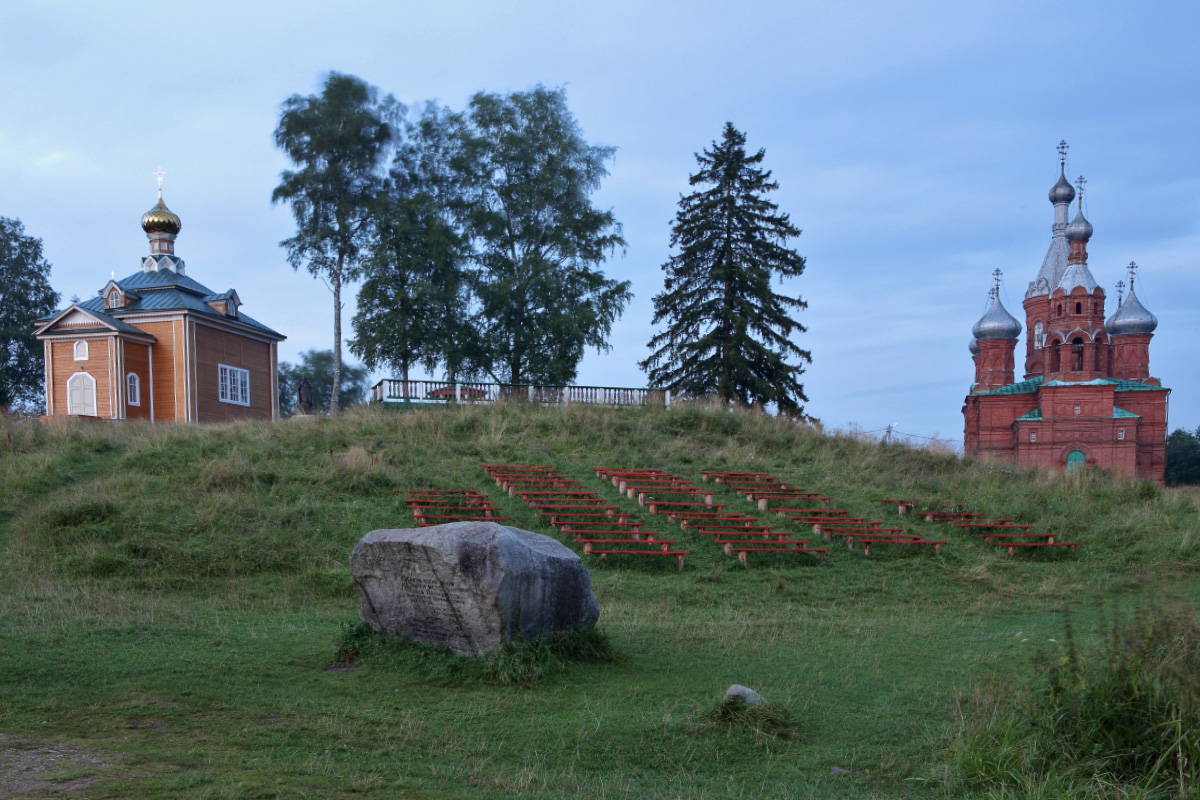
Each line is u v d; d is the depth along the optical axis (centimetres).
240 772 581
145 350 3841
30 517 1619
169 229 4419
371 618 999
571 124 4406
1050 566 1848
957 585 1681
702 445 2731
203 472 1908
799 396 3931
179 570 1465
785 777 640
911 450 2958
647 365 4012
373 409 2894
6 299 5228
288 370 9050
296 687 841
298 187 4181
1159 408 5947
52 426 2370
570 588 996
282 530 1661
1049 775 579
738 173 3959
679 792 599
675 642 1120
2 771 553
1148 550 1930
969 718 736
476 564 908
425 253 4147
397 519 1788
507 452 2403
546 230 4356
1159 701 610
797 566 1775
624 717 771
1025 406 6212
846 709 817
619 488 2202
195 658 931
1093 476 2595
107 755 602
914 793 604
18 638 971
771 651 1082
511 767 642
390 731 717
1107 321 6494
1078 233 6122
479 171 4350
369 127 4300
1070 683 660
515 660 884
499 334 4297
